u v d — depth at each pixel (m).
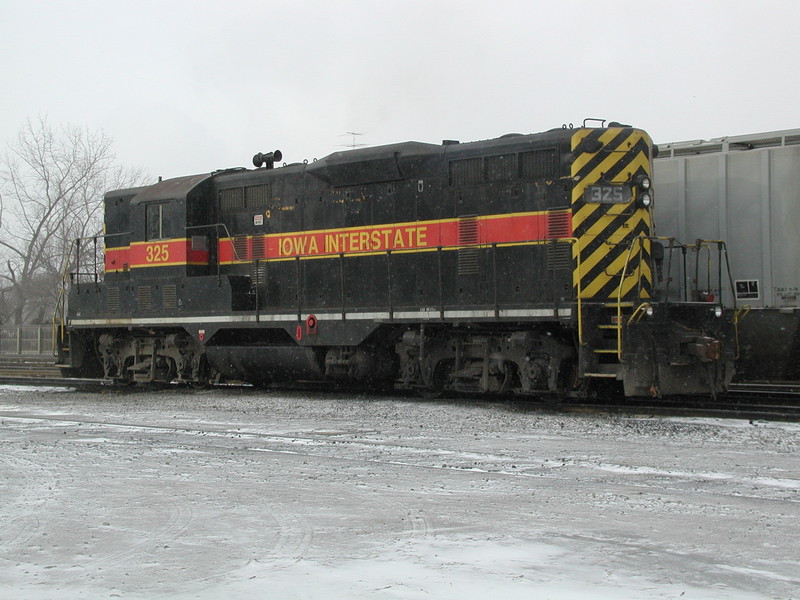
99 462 9.39
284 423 12.34
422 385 15.16
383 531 6.41
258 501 7.42
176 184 18.20
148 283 18.31
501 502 7.26
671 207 15.89
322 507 7.17
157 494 7.76
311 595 5.00
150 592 5.13
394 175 15.25
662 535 6.22
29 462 9.45
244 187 17.55
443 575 5.35
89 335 20.16
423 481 8.13
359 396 16.06
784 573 5.36
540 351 13.77
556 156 13.66
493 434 10.86
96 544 6.20
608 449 9.68
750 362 15.20
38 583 5.35
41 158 46.81
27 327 38.12
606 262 13.34
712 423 11.47
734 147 15.71
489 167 14.34
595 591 5.03
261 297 17.12
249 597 5.00
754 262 15.11
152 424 12.56
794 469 8.47
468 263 14.45
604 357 13.02
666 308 12.54
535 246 13.77
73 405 15.40
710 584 5.15
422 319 14.87
